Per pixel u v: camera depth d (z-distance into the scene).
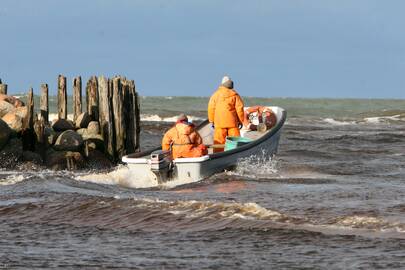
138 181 56.41
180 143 57.44
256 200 46.72
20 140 72.44
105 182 56.72
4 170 69.25
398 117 191.12
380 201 46.47
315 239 35.31
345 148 96.50
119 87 77.25
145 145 102.44
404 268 30.53
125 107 78.38
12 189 51.19
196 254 33.16
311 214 41.44
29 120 73.56
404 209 43.00
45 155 73.56
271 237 35.84
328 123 176.12
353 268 30.64
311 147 98.19
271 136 66.00
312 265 31.11
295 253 33.03
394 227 37.25
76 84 79.50
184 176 56.56
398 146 101.25
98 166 74.94
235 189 52.44
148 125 142.00
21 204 44.34
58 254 33.28
